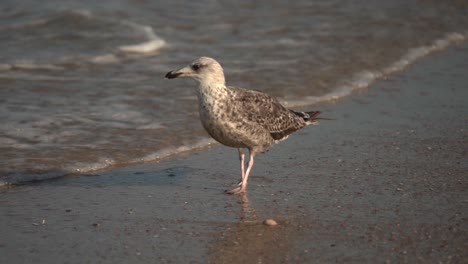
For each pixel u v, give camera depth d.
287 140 14.91
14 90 17.44
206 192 12.24
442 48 22.83
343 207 11.38
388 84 19.08
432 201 11.55
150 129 15.18
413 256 9.56
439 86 18.89
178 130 15.24
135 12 25.56
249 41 22.39
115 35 22.81
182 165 13.62
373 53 21.61
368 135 15.13
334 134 15.23
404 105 17.25
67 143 14.22
